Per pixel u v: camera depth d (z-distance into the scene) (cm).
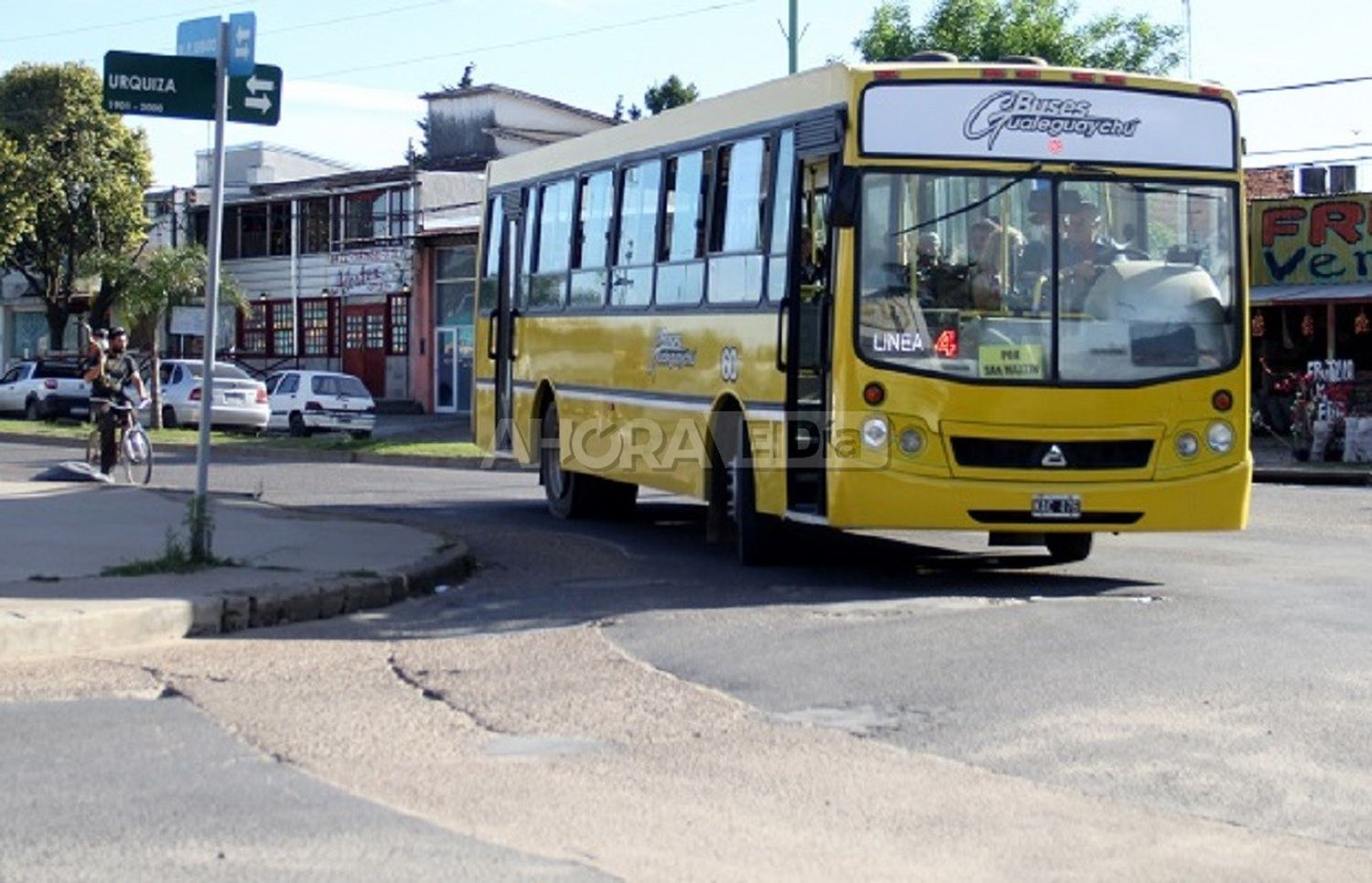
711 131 1549
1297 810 703
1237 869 626
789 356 1362
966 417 1272
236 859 626
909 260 1284
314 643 1081
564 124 6172
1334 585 1332
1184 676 960
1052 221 1298
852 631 1109
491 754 793
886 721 860
